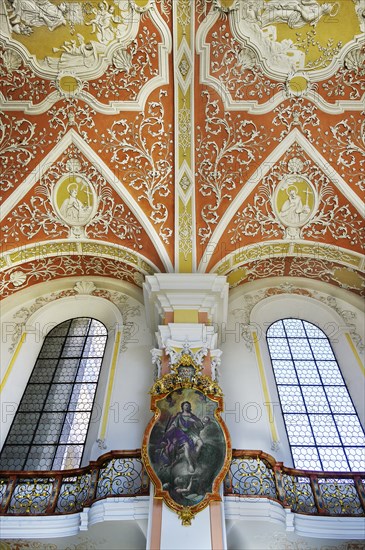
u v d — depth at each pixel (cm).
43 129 893
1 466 773
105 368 892
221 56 854
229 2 805
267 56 848
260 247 943
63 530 644
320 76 856
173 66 864
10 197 899
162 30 829
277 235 938
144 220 920
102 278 1017
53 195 920
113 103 883
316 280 1016
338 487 699
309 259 962
